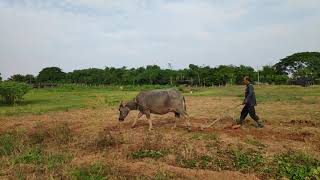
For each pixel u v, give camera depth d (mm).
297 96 28906
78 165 10578
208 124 15055
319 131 13477
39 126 15273
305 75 65500
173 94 13820
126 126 15156
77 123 16422
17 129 15312
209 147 11680
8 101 26188
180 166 10859
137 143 12336
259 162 10781
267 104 22656
